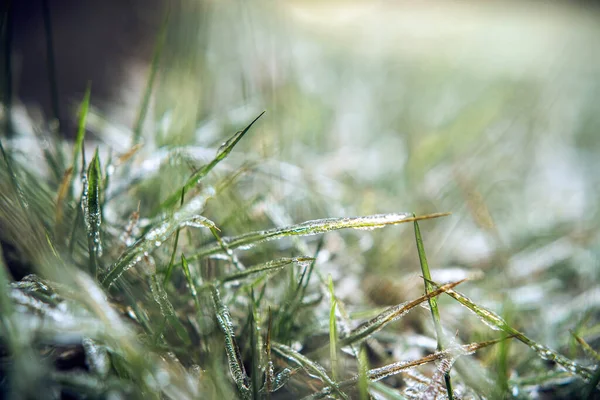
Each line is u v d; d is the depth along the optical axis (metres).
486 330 0.27
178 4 0.37
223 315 0.23
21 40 0.44
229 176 0.29
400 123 0.57
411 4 1.29
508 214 0.44
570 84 0.93
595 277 0.34
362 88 0.71
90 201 0.23
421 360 0.22
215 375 0.22
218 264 0.27
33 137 0.32
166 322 0.24
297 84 0.50
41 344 0.23
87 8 0.49
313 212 0.35
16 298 0.22
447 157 0.50
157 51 0.30
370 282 0.31
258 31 0.65
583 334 0.27
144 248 0.23
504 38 1.25
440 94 0.76
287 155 0.38
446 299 0.30
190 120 0.34
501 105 0.69
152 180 0.30
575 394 0.25
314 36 0.95
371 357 0.27
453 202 0.40
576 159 0.63
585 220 0.44
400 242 0.34
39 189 0.26
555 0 1.57
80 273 0.21
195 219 0.24
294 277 0.27
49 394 0.21
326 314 0.27
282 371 0.23
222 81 0.56
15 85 0.41
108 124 0.36
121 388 0.21
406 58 0.93
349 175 0.41
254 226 0.29
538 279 0.34
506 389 0.23
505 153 0.54
